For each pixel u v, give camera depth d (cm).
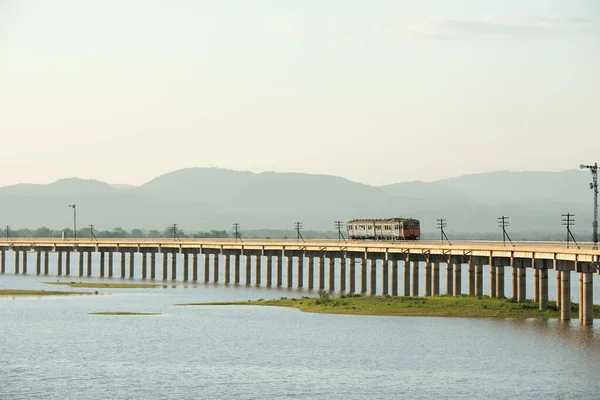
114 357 17550
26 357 17550
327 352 18025
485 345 18638
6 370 16325
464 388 14912
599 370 16188
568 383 15238
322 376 15838
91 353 17962
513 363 16825
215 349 18400
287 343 19075
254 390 14812
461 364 16775
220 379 15600
